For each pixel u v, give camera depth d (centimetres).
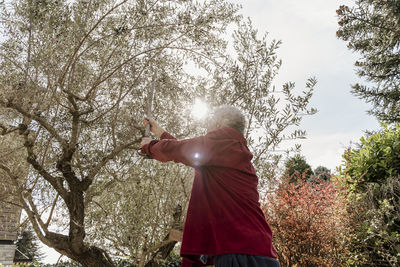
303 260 421
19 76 274
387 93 1100
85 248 293
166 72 299
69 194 291
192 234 124
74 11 267
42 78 275
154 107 299
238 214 121
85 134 310
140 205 328
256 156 268
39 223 287
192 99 295
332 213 469
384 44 1118
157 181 333
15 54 274
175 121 298
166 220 339
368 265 452
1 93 243
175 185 338
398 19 1055
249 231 117
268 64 265
